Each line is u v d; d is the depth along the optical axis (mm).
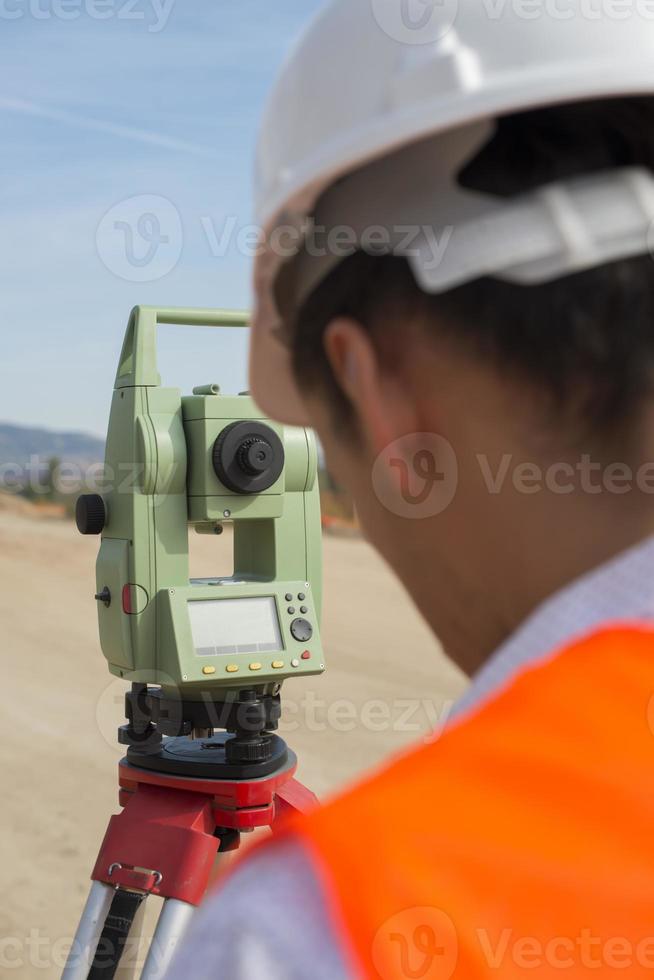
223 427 2287
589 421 489
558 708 406
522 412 498
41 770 4840
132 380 2287
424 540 546
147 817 2145
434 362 519
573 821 380
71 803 4422
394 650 7074
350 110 570
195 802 2170
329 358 582
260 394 793
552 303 486
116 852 2113
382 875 365
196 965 374
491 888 365
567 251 482
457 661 582
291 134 607
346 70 578
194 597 2234
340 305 562
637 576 440
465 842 374
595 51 527
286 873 379
